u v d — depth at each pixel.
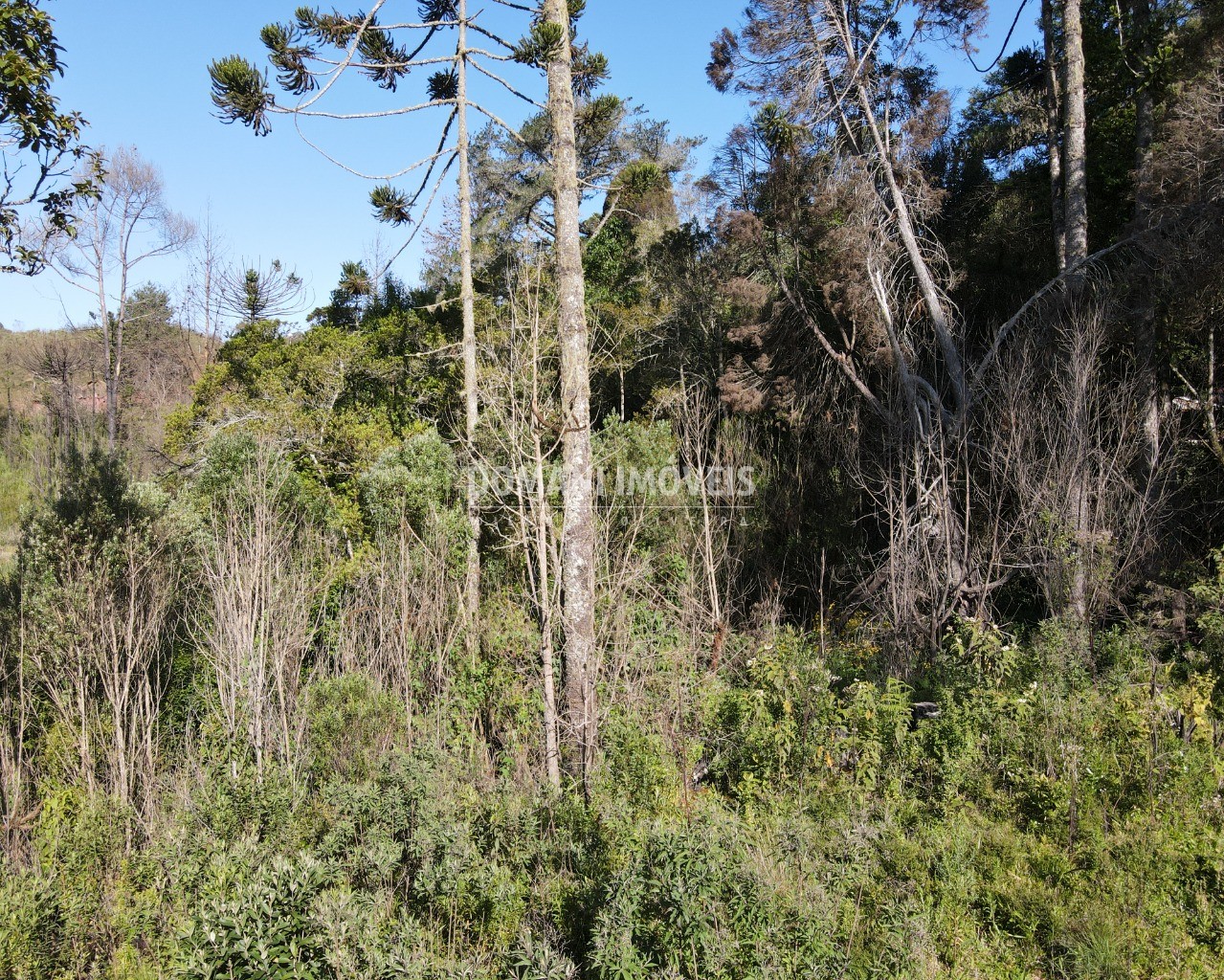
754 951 4.25
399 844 5.73
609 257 25.19
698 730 8.40
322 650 9.92
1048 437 10.88
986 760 7.13
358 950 4.21
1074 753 6.65
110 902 6.04
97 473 10.63
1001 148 19.95
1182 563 10.98
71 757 8.14
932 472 12.80
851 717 7.55
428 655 9.46
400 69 12.27
